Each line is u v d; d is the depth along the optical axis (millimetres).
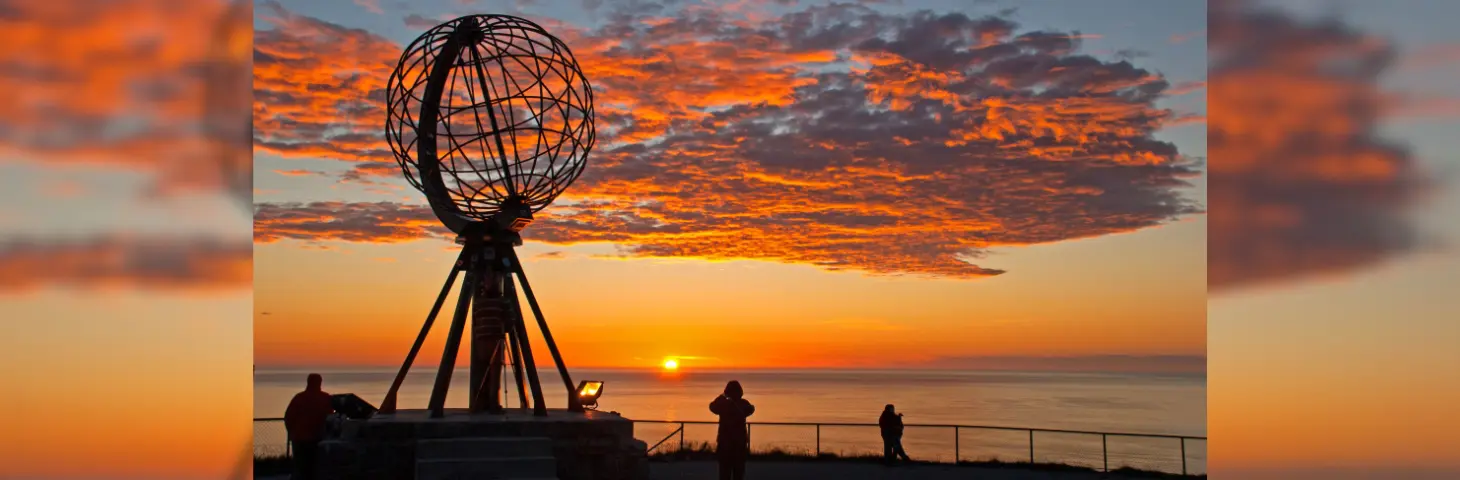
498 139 15336
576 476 14148
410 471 13812
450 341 15320
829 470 20344
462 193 15734
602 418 14742
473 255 15664
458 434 13984
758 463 21812
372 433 13789
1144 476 19953
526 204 15703
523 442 13906
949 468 21078
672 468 19906
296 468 14625
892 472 20094
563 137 15516
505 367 16078
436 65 15430
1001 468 21078
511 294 15898
